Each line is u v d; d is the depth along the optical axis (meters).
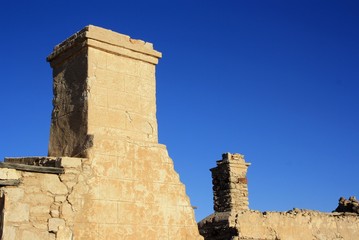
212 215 15.49
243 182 17.67
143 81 9.15
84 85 8.46
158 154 8.83
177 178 8.98
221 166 17.88
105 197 7.94
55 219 7.41
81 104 8.43
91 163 7.94
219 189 17.81
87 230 7.63
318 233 17.09
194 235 8.87
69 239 7.44
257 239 15.00
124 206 8.12
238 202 17.31
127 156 8.38
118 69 8.84
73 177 7.72
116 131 8.54
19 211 7.14
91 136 8.12
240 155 18.08
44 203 7.38
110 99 8.60
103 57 8.70
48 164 7.88
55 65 9.25
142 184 8.44
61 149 8.59
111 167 8.14
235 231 14.64
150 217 8.38
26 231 7.13
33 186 7.35
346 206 19.91
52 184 7.52
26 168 7.30
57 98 9.00
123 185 8.20
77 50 8.72
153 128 9.07
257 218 15.37
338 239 17.72
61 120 8.76
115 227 7.92
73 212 7.59
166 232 8.52
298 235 16.38
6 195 7.08
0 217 7.09
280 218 16.06
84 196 7.75
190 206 8.99
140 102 9.00
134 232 8.12
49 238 7.30
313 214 17.34
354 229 18.53
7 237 6.95
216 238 15.06
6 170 7.13
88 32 8.52
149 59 9.27
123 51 8.91
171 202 8.74
